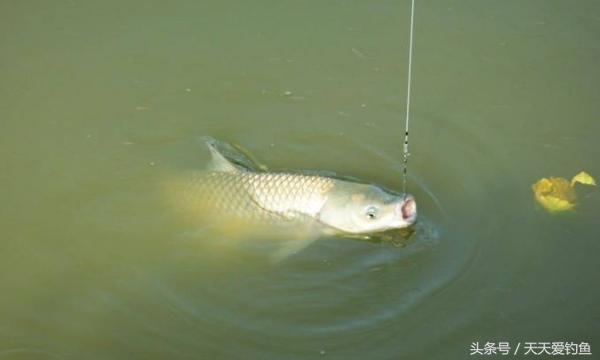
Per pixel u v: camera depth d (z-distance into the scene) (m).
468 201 1.82
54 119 1.96
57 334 1.65
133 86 2.03
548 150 1.89
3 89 2.00
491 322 1.66
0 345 1.64
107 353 1.63
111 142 1.92
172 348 1.63
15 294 1.70
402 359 1.62
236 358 1.62
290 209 1.77
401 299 1.69
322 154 1.91
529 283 1.70
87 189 1.84
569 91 1.99
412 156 1.89
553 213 1.79
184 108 1.99
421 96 2.00
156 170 1.87
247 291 1.70
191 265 1.73
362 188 1.77
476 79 2.02
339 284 1.71
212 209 1.78
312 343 1.64
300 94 2.01
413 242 1.76
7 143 1.91
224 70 2.05
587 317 1.66
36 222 1.79
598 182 1.83
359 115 1.97
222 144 1.91
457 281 1.70
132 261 1.74
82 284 1.71
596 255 1.73
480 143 1.91
